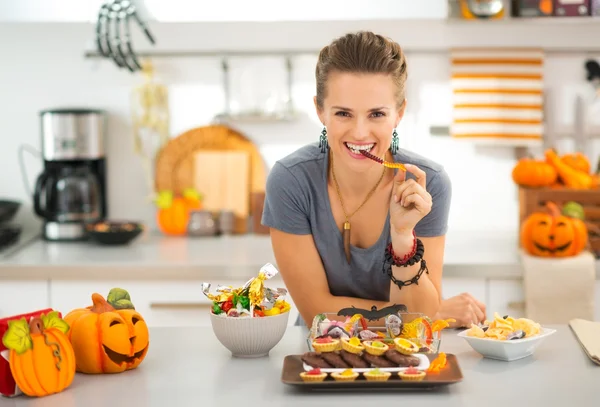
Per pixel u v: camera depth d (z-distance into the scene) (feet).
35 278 8.87
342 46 5.11
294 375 4.47
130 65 10.62
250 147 10.74
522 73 10.30
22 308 8.93
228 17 9.36
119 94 10.71
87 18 9.46
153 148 10.78
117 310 4.92
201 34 10.62
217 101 10.72
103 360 4.73
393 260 5.49
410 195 5.16
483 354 5.04
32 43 10.62
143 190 10.83
